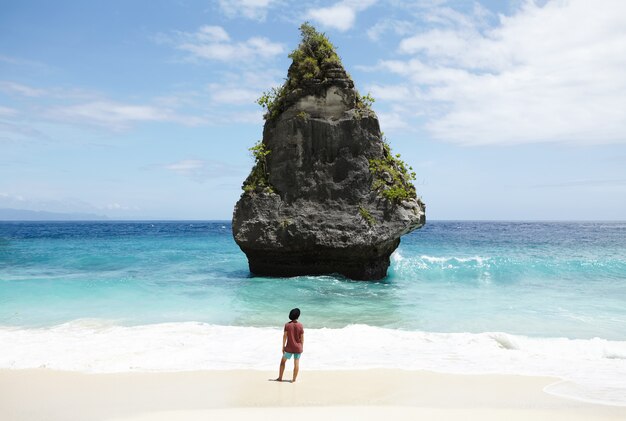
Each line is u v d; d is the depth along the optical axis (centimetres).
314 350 1034
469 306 1555
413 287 1934
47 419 653
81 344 1061
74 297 1617
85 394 755
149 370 883
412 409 692
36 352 998
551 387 800
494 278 2164
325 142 2095
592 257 2928
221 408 693
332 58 2144
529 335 1197
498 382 824
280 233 2034
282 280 1983
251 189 2111
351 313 1445
